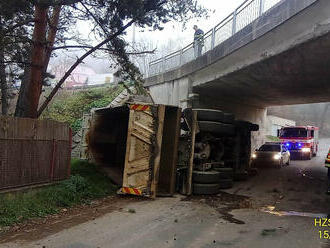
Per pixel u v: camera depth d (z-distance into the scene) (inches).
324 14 384.8
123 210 381.4
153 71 963.3
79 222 323.6
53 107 1001.5
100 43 437.7
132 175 462.6
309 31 407.2
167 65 885.8
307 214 374.9
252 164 904.9
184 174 496.1
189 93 763.4
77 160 633.0
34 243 257.8
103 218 342.3
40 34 419.2
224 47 613.3
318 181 641.0
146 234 288.5
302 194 503.8
